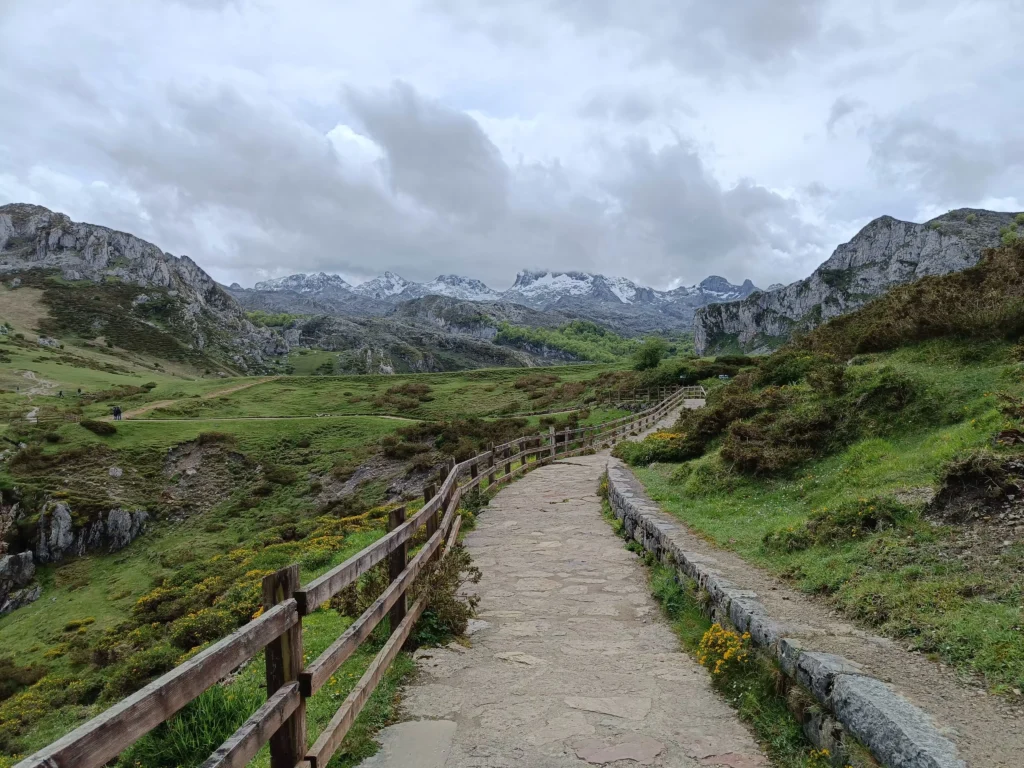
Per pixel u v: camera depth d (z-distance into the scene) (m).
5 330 146.88
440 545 8.23
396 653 5.61
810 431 11.66
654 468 16.59
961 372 11.09
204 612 13.16
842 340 18.02
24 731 13.33
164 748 4.51
